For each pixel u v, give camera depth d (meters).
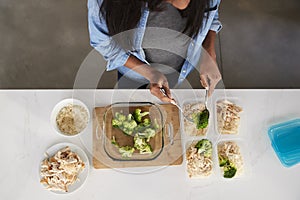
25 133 1.33
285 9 2.28
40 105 1.35
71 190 1.27
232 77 2.14
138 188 1.31
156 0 1.04
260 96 1.44
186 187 1.32
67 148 1.29
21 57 2.06
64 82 2.05
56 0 2.13
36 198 1.28
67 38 2.10
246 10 2.24
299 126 1.40
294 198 1.36
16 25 2.09
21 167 1.30
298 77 2.19
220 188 1.33
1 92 1.34
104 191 1.30
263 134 1.41
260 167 1.37
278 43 2.22
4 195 1.27
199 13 1.12
